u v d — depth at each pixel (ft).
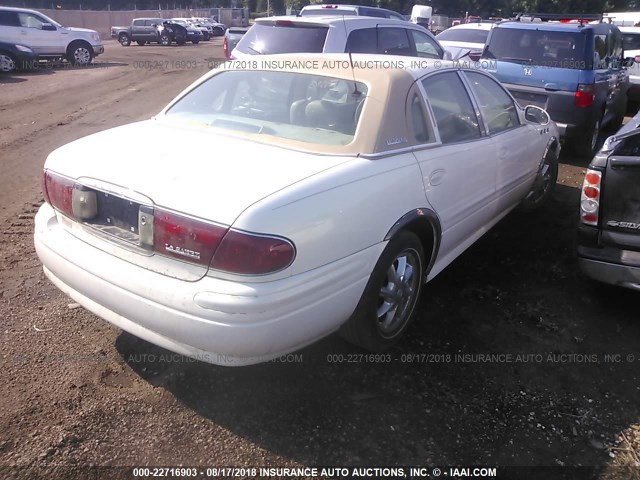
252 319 7.78
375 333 10.23
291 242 8.00
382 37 26.91
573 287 13.79
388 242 9.81
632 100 40.47
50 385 9.60
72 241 9.46
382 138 10.05
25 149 25.66
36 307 11.98
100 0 264.93
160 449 8.43
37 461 8.09
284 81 11.55
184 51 101.40
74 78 55.16
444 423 9.12
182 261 8.10
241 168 8.89
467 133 12.90
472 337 11.53
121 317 8.88
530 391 9.96
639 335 11.79
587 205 12.09
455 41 43.75
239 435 8.73
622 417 9.42
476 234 14.25
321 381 10.00
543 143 17.49
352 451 8.51
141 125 11.64
